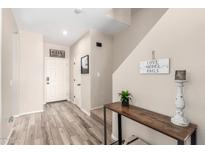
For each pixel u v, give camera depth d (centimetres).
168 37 137
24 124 284
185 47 122
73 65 505
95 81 361
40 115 348
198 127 114
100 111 339
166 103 141
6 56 205
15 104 330
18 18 280
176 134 100
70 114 359
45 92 496
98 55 368
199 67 112
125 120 202
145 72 163
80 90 423
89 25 327
